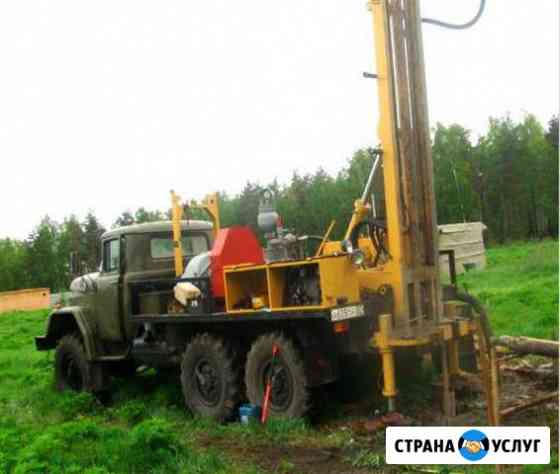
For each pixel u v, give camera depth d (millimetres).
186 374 8289
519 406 5695
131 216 47312
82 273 10477
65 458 5875
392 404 6758
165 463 5902
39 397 10203
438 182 42719
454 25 7316
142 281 9312
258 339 7484
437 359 8062
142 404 8680
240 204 43219
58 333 10859
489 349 6008
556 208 45625
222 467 5891
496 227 46031
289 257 8070
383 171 7148
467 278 19812
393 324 6973
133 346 9320
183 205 9461
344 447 6285
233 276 7789
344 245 7031
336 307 6746
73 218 53938
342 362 7746
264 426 7152
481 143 46781
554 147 48000
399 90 7113
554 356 5699
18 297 38094
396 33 7160
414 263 7078
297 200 45062
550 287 14375
